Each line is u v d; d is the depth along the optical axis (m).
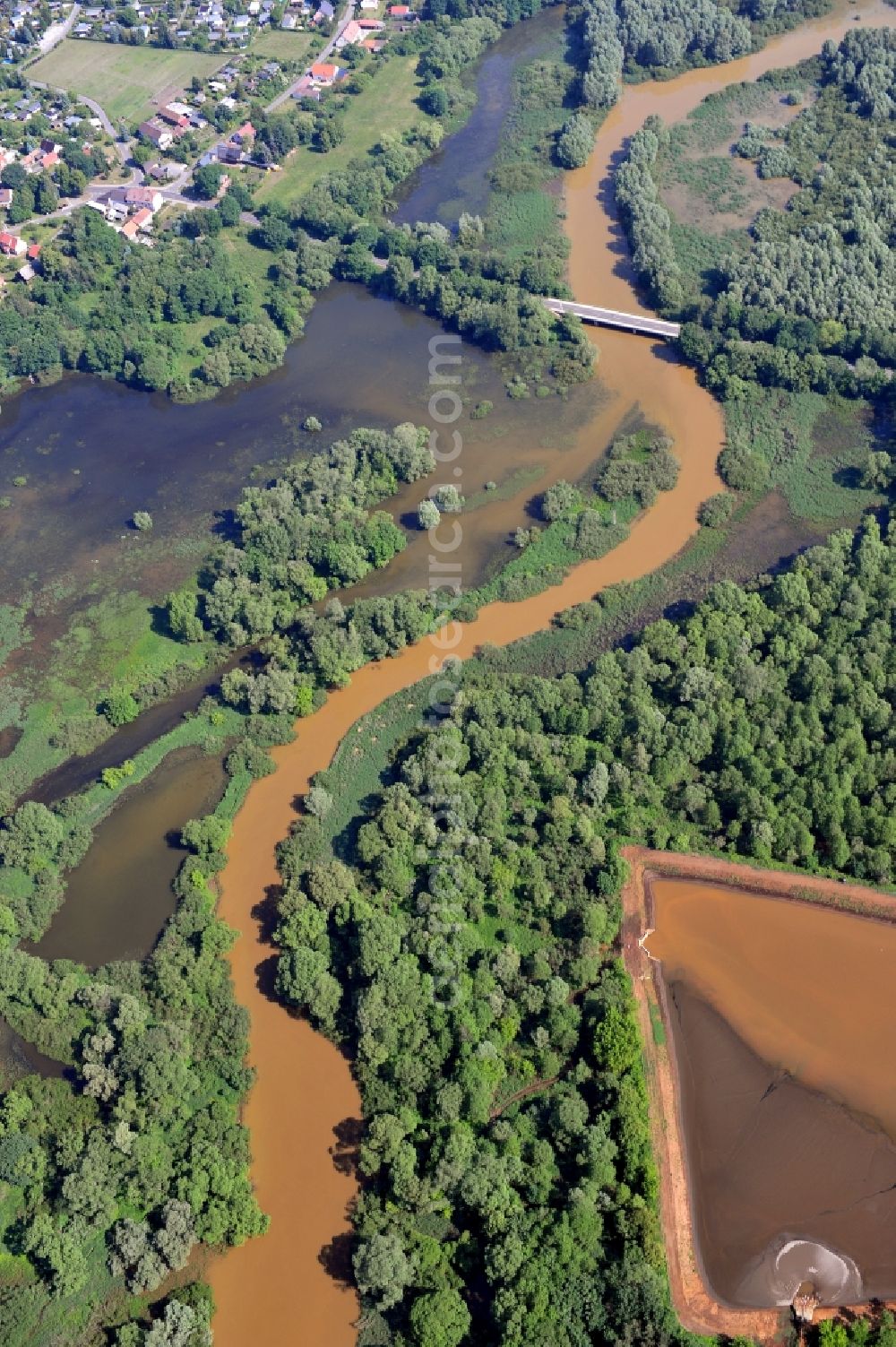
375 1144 168.88
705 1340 151.75
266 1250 168.88
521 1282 152.38
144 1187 169.75
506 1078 178.00
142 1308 163.25
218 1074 185.75
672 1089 176.62
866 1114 172.62
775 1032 181.50
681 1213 164.12
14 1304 162.88
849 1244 160.88
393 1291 155.88
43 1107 181.50
